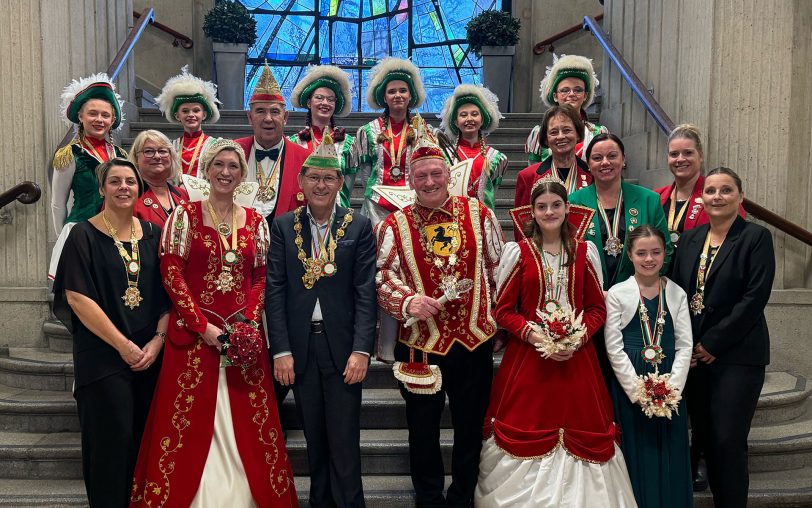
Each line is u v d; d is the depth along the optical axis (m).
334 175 3.26
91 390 3.14
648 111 5.91
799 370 4.85
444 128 4.58
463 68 10.33
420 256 3.31
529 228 3.37
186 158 4.53
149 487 3.07
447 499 3.41
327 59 10.62
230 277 3.22
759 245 3.28
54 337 4.75
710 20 4.83
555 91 4.70
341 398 3.25
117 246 3.21
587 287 3.31
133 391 3.23
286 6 10.51
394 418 4.10
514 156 6.94
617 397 3.31
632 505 3.14
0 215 4.87
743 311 3.22
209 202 3.29
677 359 3.24
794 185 4.92
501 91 9.41
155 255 3.28
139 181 3.28
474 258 3.33
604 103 7.23
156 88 9.47
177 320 3.20
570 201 3.59
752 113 4.81
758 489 3.66
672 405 3.13
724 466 3.26
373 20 10.65
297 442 3.85
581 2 9.51
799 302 4.81
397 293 3.24
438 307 3.18
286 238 3.31
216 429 3.17
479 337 3.29
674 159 3.78
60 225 4.00
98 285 3.17
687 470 3.22
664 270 3.52
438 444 3.41
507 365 3.32
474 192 4.16
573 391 3.17
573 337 3.12
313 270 3.25
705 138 4.89
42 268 4.94
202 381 3.16
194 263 3.22
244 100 10.00
